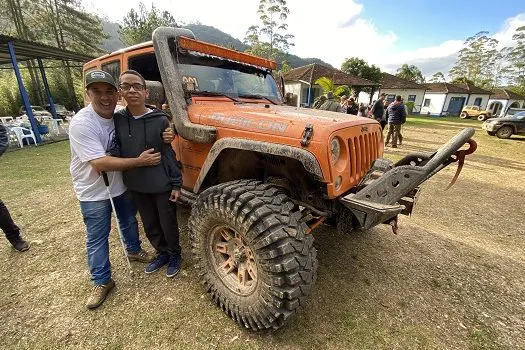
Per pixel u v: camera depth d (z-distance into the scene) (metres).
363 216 1.90
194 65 2.76
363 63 30.61
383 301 2.35
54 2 23.73
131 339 1.94
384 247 3.17
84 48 25.45
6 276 2.58
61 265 2.74
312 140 1.82
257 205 1.83
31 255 2.90
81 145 1.98
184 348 1.88
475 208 4.59
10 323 2.06
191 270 2.66
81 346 1.88
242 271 2.04
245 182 2.05
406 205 2.40
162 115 2.21
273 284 1.78
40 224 3.57
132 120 2.15
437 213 4.34
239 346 1.90
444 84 40.47
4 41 8.77
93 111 2.09
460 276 2.72
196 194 2.49
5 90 18.88
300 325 2.08
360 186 2.20
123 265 2.74
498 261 3.01
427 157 2.38
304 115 2.22
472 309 2.31
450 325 2.13
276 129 1.97
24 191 4.77
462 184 5.91
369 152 2.37
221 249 2.17
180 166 2.74
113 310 2.19
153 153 2.16
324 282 2.55
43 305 2.23
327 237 3.31
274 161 2.28
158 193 2.28
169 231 2.43
